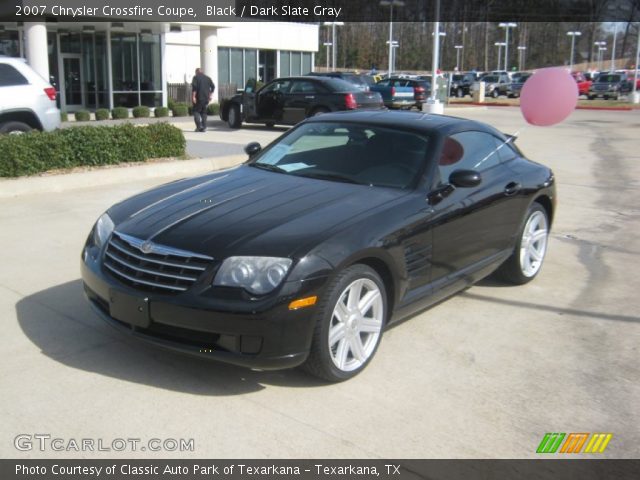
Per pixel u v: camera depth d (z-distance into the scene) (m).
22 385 3.83
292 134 5.57
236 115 20.23
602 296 5.77
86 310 4.99
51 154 9.89
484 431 3.53
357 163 4.90
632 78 52.88
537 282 6.13
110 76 24.78
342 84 18.53
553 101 5.63
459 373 4.19
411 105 28.53
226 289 3.59
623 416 3.74
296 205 4.23
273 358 3.62
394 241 4.12
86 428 3.42
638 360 4.48
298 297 3.59
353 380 4.04
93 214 8.03
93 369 4.05
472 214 4.91
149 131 11.48
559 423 3.64
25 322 4.74
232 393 3.82
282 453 3.26
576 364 4.39
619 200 9.99
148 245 3.88
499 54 91.62
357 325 4.01
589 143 17.66
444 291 4.79
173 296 3.68
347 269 3.87
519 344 4.68
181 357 4.25
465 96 50.28
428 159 4.77
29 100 11.09
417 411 3.70
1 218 7.71
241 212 4.14
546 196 6.00
